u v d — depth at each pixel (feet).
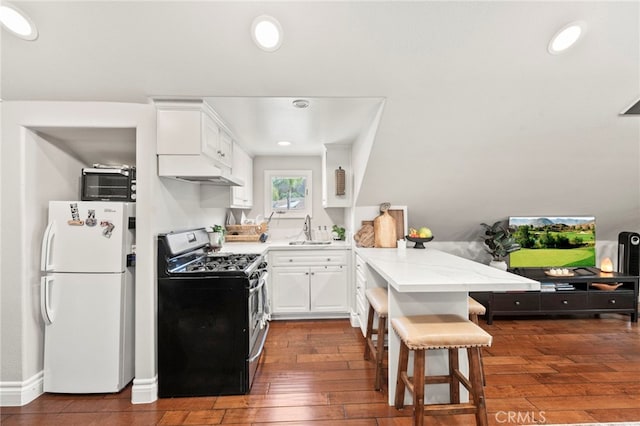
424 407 4.92
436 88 6.67
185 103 6.79
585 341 9.11
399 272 5.95
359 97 6.93
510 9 5.19
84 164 7.83
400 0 4.99
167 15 5.10
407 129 7.75
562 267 11.48
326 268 10.96
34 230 6.57
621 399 6.29
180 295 6.63
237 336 6.64
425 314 6.00
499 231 11.20
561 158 8.84
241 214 13.73
